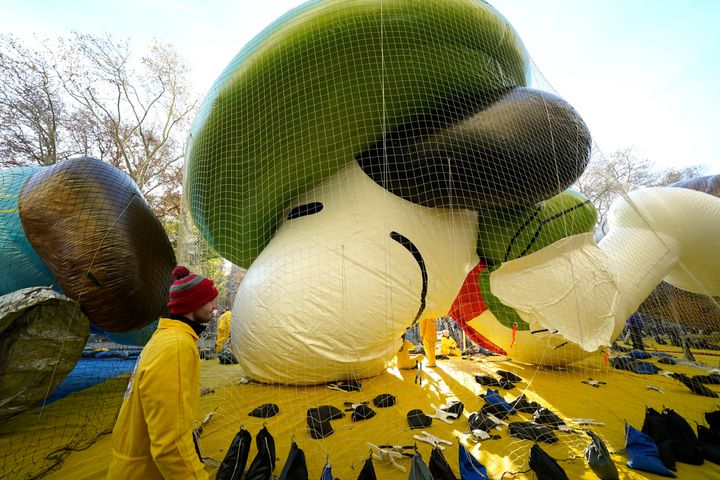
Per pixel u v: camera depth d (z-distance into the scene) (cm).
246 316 473
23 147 1488
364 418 355
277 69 428
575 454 274
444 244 498
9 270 385
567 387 502
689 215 599
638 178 1795
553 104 448
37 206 366
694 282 671
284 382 461
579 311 446
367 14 410
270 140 472
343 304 431
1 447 307
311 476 241
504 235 532
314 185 524
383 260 447
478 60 470
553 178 449
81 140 1670
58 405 437
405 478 238
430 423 339
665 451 256
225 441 307
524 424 320
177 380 135
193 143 502
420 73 450
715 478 239
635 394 460
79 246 363
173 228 1761
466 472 232
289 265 457
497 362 733
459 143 421
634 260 577
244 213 540
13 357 316
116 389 522
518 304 446
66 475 258
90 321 385
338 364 439
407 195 471
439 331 1266
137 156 1870
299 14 428
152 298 423
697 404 413
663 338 999
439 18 433
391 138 481
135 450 139
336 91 446
